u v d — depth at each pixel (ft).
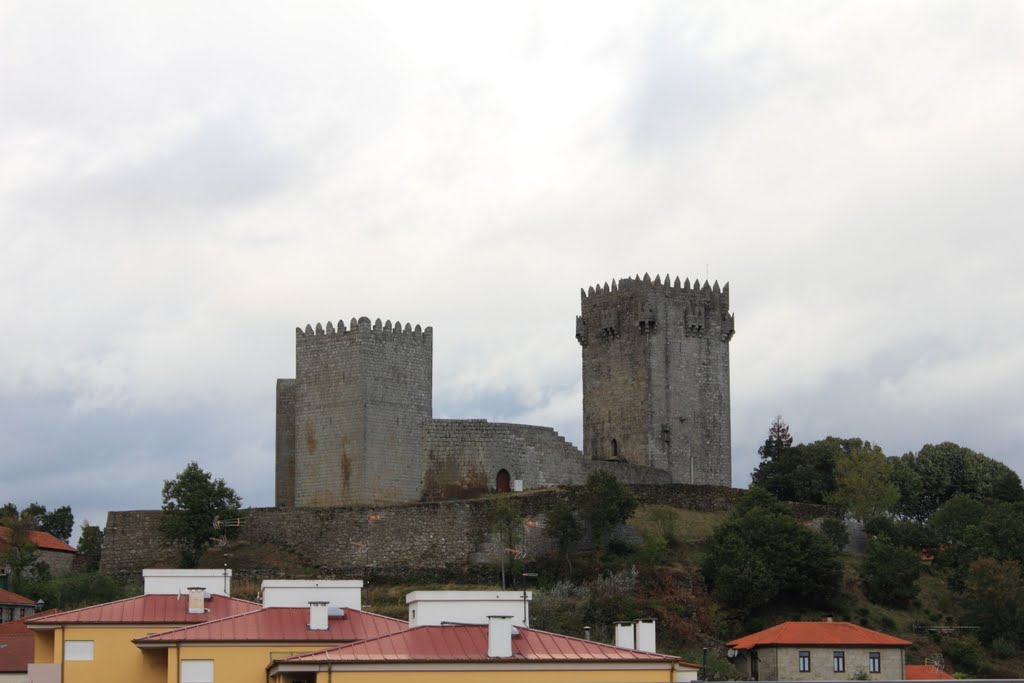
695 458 580.71
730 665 419.95
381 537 478.59
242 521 481.05
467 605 269.03
